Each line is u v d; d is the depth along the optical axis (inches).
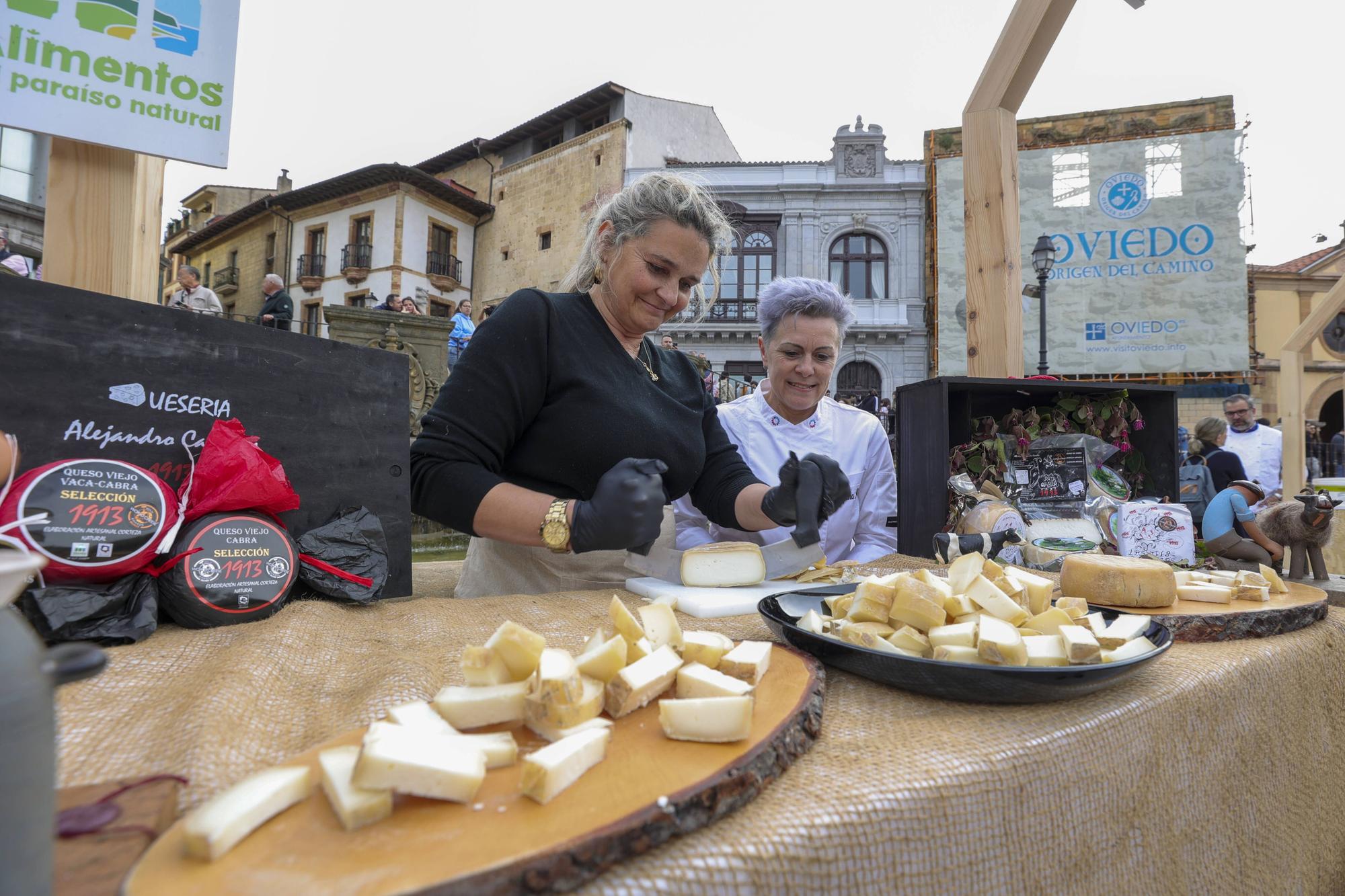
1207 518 95.9
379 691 24.4
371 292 774.5
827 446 82.2
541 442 51.1
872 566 60.7
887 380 629.0
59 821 13.8
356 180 771.4
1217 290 501.7
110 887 12.1
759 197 642.2
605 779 16.6
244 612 33.0
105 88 44.7
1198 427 201.6
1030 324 530.6
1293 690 35.7
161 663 26.8
